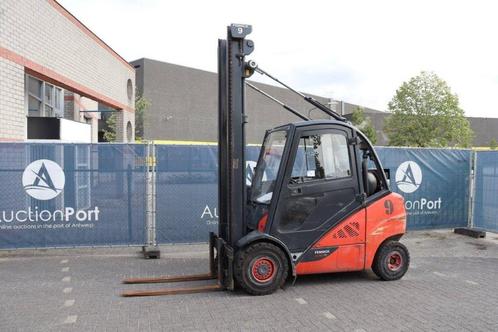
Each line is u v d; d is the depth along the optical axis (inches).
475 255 309.0
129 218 309.1
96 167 303.6
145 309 196.9
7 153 291.9
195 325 178.4
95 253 314.2
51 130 442.3
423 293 219.9
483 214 376.8
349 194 232.5
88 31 555.2
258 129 2202.3
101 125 1362.0
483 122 2659.9
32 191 295.7
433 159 379.9
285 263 218.4
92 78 576.1
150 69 1712.6
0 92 341.1
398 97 1305.4
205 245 343.3
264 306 200.4
